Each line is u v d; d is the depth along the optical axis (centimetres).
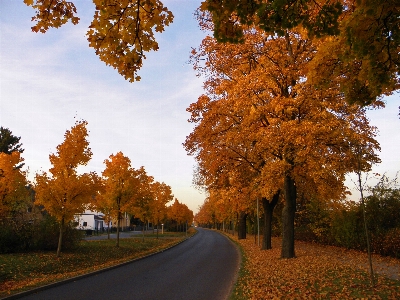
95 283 1068
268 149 1248
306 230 2738
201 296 845
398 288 739
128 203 2398
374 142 1244
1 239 1736
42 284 1001
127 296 860
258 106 1277
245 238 3728
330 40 643
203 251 2345
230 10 442
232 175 1639
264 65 1315
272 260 1416
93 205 2723
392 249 1366
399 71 530
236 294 828
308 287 820
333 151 1305
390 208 1550
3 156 1908
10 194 1878
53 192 1638
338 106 1168
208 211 7681
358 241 1686
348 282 833
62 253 1838
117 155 2450
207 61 1439
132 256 1928
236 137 1298
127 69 476
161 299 820
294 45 1372
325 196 1444
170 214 6009
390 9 450
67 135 1720
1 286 1033
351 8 642
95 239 3600
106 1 434
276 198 2036
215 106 1480
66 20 445
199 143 1692
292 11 451
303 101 1157
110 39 454
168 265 1548
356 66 625
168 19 457
